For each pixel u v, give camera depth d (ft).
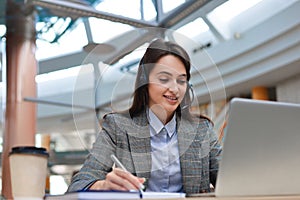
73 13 11.21
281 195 3.16
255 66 18.65
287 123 3.12
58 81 23.08
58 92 23.43
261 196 3.04
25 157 3.84
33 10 10.95
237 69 18.94
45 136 23.98
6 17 11.55
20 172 3.82
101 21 11.82
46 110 23.52
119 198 2.64
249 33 17.98
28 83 14.16
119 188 3.04
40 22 12.15
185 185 4.03
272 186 3.12
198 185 4.08
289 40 16.66
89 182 3.50
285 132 3.12
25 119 13.93
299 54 16.67
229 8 17.30
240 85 20.02
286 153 3.14
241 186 3.01
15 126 13.76
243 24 18.04
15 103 13.91
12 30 12.82
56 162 20.22
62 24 12.37
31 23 12.10
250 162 3.03
